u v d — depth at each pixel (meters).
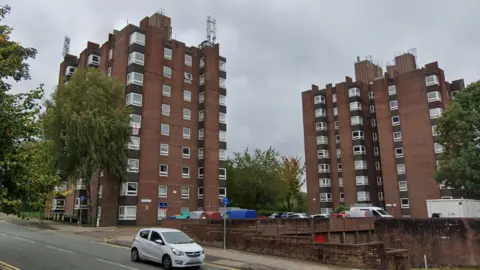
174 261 15.12
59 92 40.94
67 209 53.19
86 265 15.56
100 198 45.38
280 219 29.25
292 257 19.41
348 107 73.75
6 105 12.37
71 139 39.47
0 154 12.11
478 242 29.67
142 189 47.22
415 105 62.72
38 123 13.27
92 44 58.72
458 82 66.56
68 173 41.16
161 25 57.22
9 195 12.51
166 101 52.72
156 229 17.05
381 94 67.75
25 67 16.41
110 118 41.66
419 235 32.25
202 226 25.44
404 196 61.94
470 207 34.59
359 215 44.38
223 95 59.81
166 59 54.00
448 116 40.25
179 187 51.81
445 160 40.41
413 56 67.50
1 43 13.95
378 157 72.50
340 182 73.56
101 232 33.78
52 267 14.93
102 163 40.75
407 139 62.66
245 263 17.50
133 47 50.00
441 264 30.84
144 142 48.62
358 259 16.86
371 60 78.75
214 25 64.06
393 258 18.86
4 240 25.28
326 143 76.69
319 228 32.06
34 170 13.29
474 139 37.56
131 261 17.11
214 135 56.72
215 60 59.78
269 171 64.75
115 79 44.53
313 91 80.19
